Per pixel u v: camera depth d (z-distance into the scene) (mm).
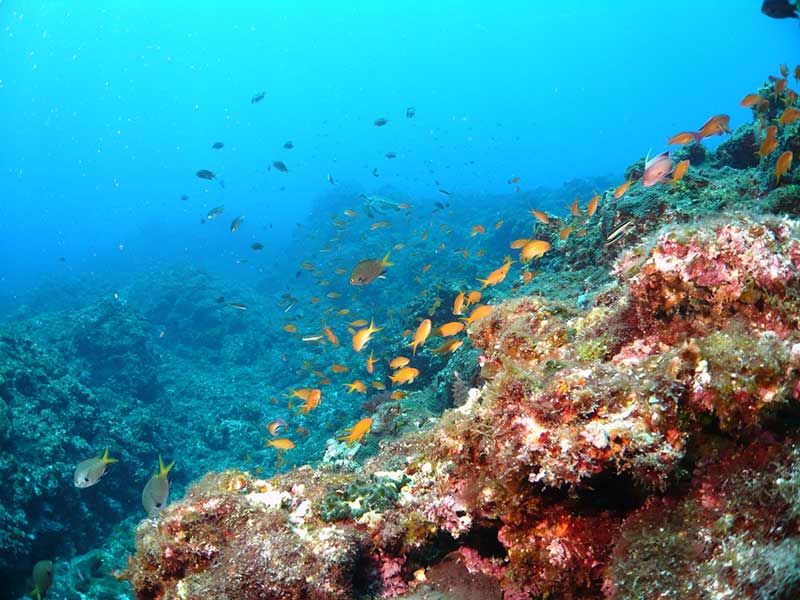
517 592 2781
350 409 12750
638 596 2170
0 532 7066
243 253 49781
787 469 2041
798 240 2654
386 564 3145
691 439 2434
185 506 3395
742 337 2449
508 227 22594
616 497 2637
